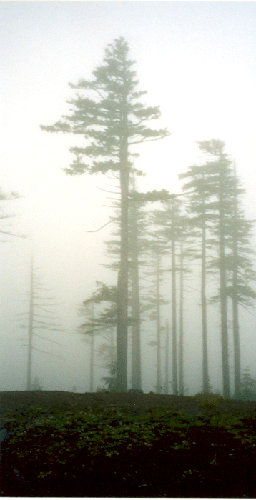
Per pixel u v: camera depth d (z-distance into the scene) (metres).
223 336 27.70
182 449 8.41
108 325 22.36
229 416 10.89
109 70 21.89
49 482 7.12
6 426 10.16
